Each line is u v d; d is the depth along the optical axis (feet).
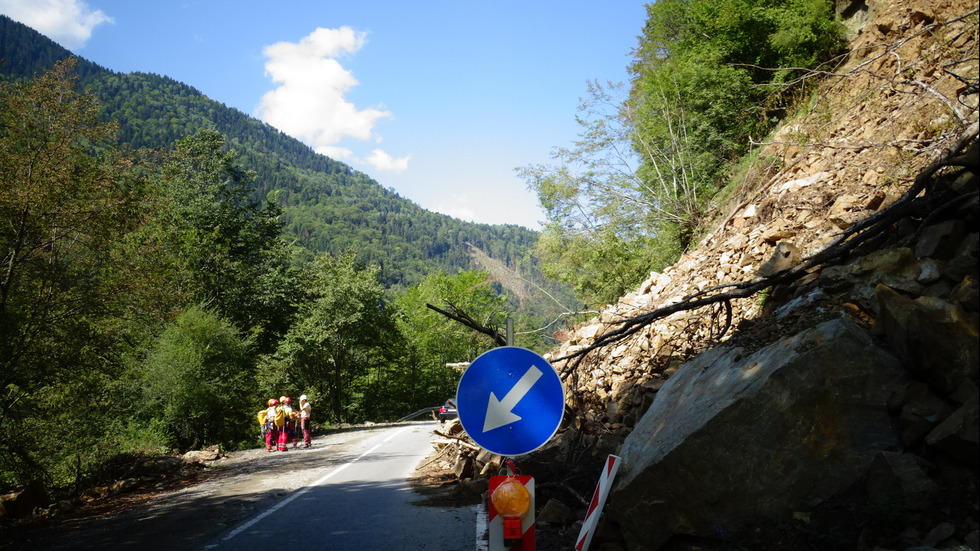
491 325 20.98
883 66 33.60
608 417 27.86
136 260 45.39
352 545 19.99
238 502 29.96
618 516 15.75
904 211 17.61
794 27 55.47
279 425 61.82
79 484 39.81
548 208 81.10
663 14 84.53
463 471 31.99
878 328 14.71
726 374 16.62
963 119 19.48
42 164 39.42
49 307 40.04
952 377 12.66
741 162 58.80
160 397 69.97
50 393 42.01
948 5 30.78
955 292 13.84
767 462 14.16
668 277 42.75
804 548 12.85
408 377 191.01
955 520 11.44
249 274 129.18
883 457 12.78
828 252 20.01
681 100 68.90
